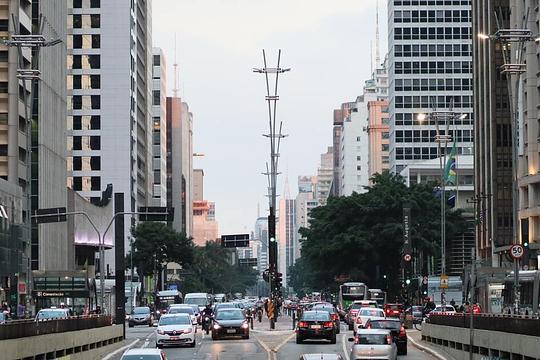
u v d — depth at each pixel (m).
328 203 195.50
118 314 96.00
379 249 187.62
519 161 154.25
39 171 172.00
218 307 109.69
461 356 70.38
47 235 175.62
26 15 165.25
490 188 184.88
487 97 187.75
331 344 86.69
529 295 94.06
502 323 59.66
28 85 164.38
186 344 84.31
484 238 187.25
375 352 61.81
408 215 175.75
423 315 131.50
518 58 93.94
